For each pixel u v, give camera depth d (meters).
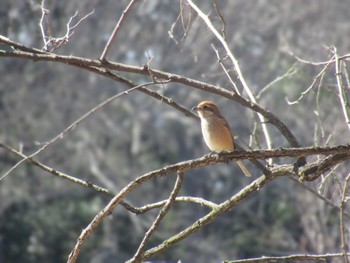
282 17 19.59
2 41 7.73
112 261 19.02
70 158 20.34
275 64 17.62
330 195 10.44
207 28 10.31
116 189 19.98
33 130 20.34
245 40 19.66
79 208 19.70
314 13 19.41
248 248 18.33
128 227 19.44
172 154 20.86
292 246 16.92
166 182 20.22
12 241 19.20
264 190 17.97
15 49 7.97
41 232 19.38
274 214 17.91
